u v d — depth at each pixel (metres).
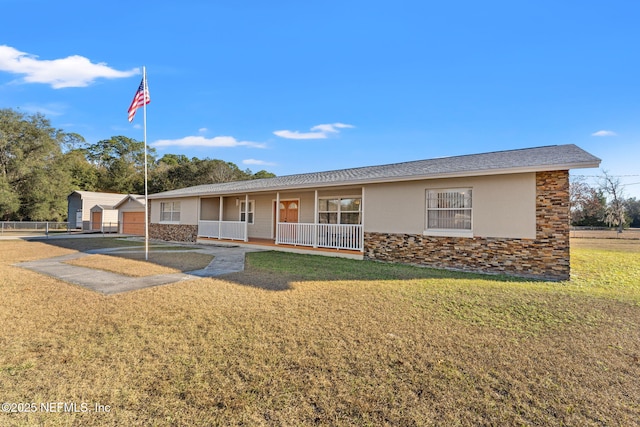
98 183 47.62
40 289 6.38
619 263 10.37
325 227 12.24
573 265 9.95
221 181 42.59
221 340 3.90
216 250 13.48
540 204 8.19
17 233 25.80
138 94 11.17
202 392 2.79
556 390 2.86
